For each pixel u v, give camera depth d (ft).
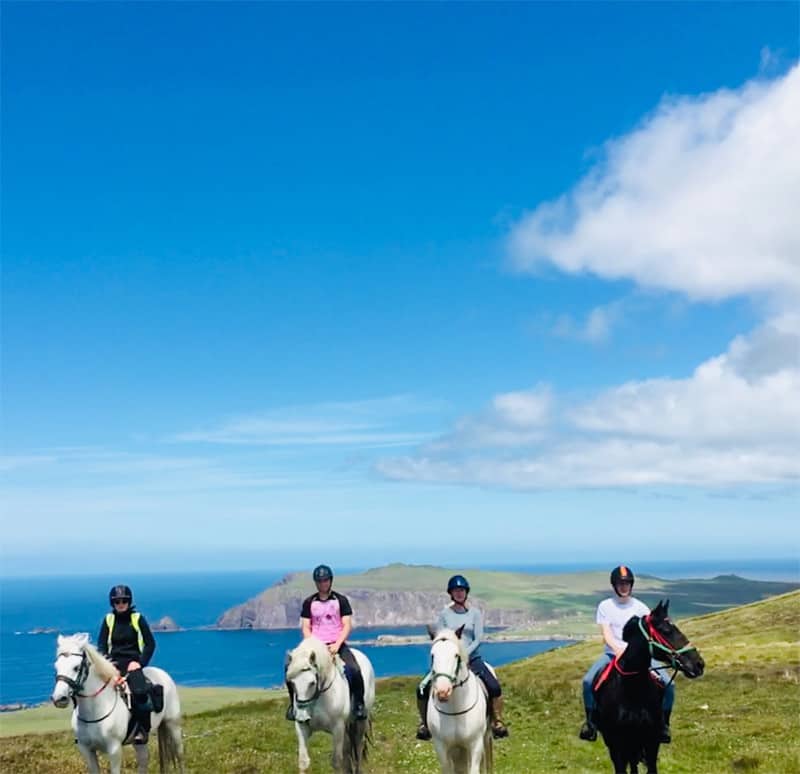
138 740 47.52
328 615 50.67
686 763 65.87
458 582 46.60
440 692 40.91
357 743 51.93
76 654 44.68
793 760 63.16
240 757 71.41
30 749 79.56
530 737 84.28
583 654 188.14
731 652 154.40
